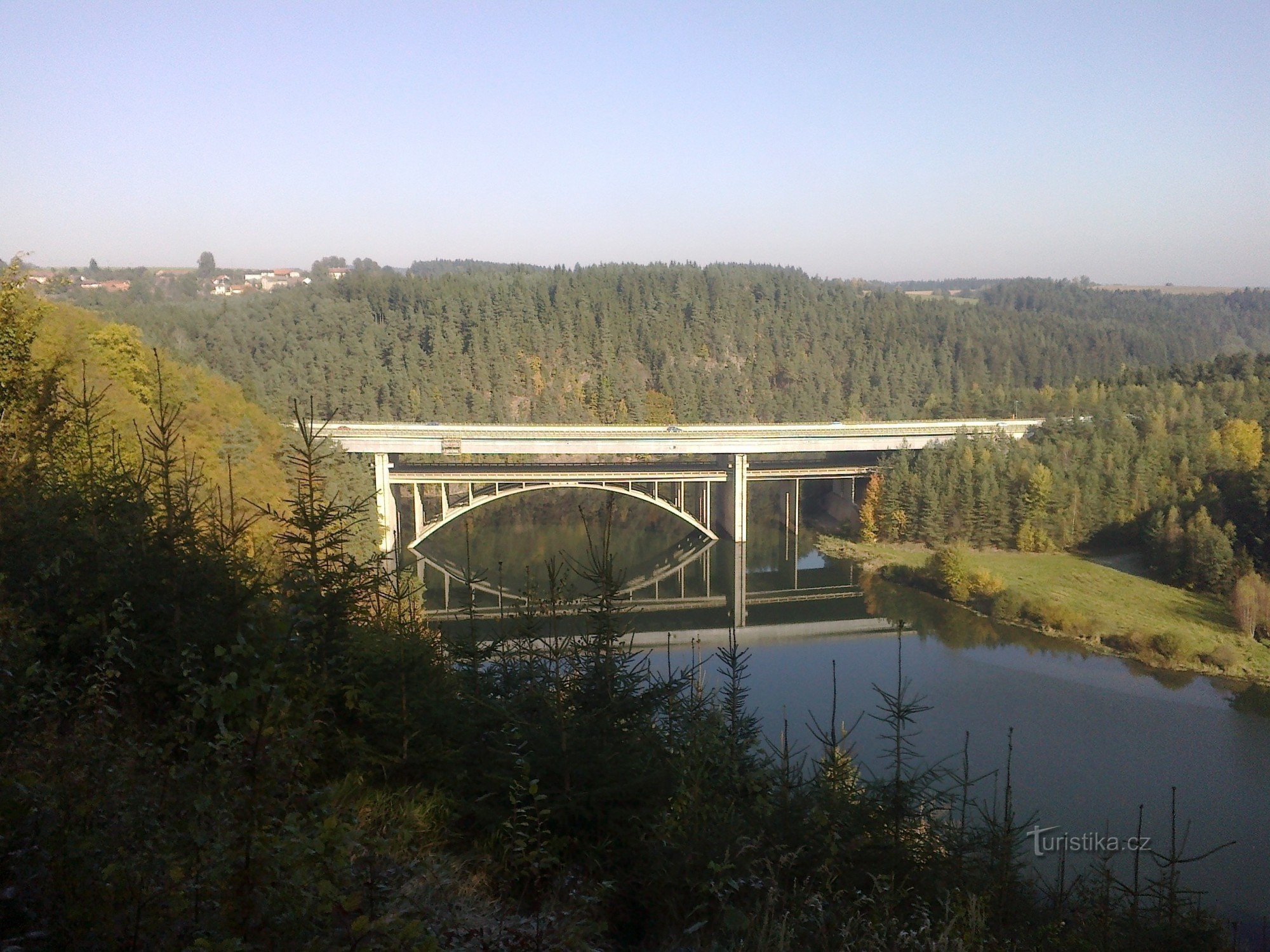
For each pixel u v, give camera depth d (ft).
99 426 59.26
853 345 593.42
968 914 33.53
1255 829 119.24
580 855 32.09
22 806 17.97
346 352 490.49
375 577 38.83
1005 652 201.87
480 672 42.34
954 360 599.98
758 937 26.84
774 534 358.02
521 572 274.36
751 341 580.30
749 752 44.21
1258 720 161.38
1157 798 128.36
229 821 17.39
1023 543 295.48
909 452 349.20
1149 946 41.52
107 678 27.48
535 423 462.19
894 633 218.38
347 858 18.71
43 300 129.39
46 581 33.60
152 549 37.14
